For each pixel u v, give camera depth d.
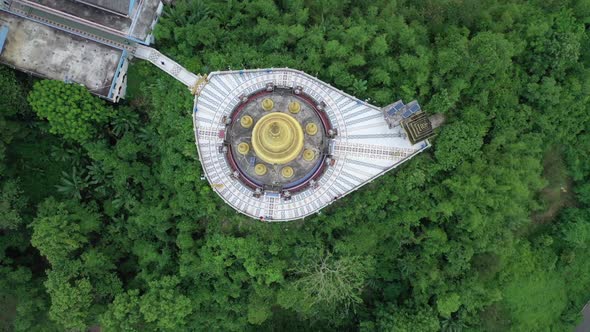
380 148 55.12
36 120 57.19
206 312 57.19
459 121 55.06
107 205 58.34
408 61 54.06
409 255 58.38
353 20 57.25
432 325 56.97
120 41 55.91
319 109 54.28
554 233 67.19
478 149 55.38
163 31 54.59
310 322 63.81
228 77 55.19
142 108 58.19
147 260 56.25
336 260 54.66
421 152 55.56
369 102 55.28
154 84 56.06
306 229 55.50
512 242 58.66
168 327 53.28
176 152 54.62
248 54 54.78
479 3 58.88
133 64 56.94
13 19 54.94
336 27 56.31
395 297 61.84
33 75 55.31
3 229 58.19
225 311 57.34
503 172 54.94
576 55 58.03
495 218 55.88
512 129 57.00
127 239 58.88
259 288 55.12
